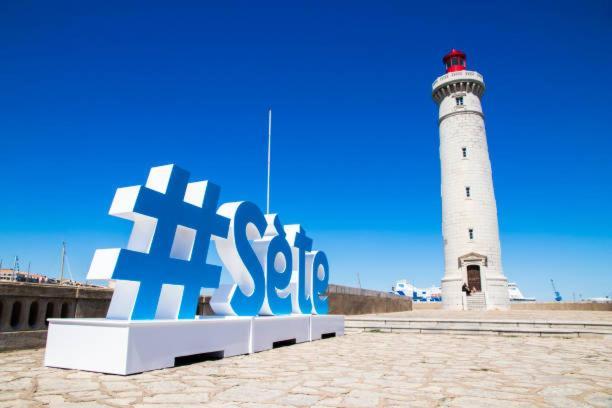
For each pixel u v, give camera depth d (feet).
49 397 16.87
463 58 140.46
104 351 21.99
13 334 28.78
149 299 24.35
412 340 44.24
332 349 35.19
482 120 132.98
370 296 95.91
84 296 34.35
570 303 130.00
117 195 24.26
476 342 42.45
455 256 123.13
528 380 22.09
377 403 16.84
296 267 42.96
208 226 29.84
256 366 25.55
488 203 124.06
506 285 119.65
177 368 24.06
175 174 26.91
